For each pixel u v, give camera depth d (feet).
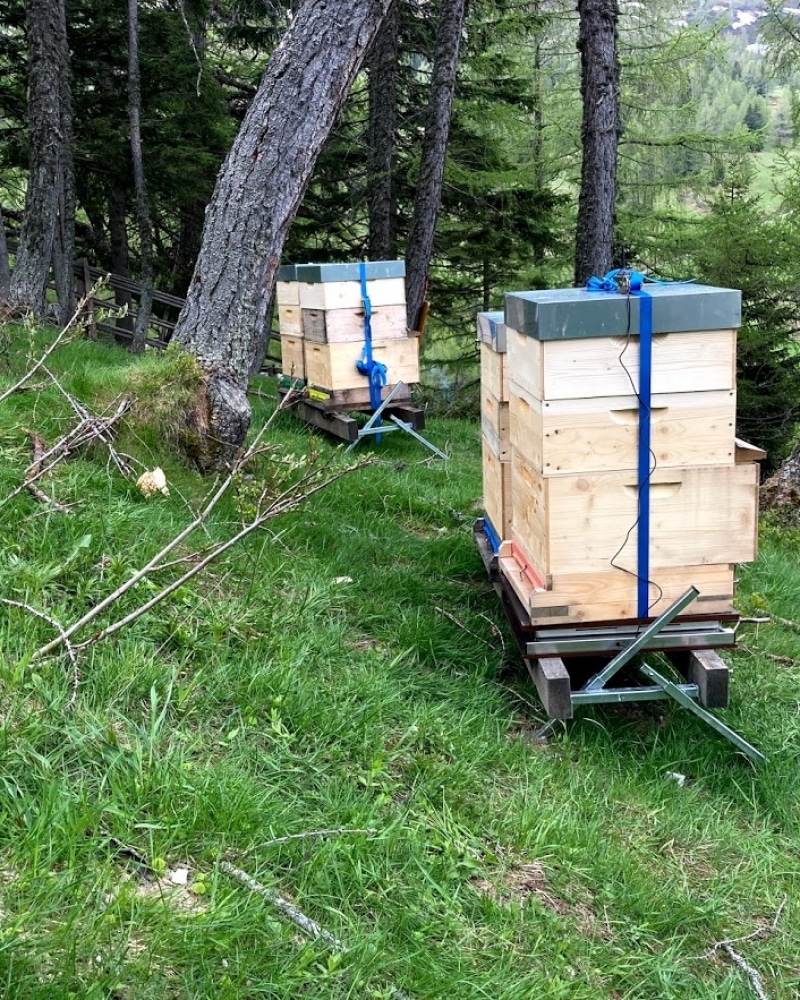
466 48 54.65
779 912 10.59
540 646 12.55
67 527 13.20
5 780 8.27
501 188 59.21
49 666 9.95
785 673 16.81
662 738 13.83
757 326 51.65
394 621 15.15
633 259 66.33
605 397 11.57
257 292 19.52
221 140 50.06
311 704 11.13
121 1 45.98
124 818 8.31
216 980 7.11
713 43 70.79
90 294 15.35
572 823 10.72
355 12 19.30
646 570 12.21
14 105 49.24
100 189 54.49
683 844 11.50
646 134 72.90
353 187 58.65
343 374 28.58
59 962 6.64
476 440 34.32
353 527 19.17
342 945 7.86
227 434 18.97
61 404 17.44
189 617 12.24
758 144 69.15
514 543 14.26
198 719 10.45
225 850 8.56
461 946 8.52
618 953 9.20
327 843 8.91
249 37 54.75
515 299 12.66
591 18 31.60
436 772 10.92
